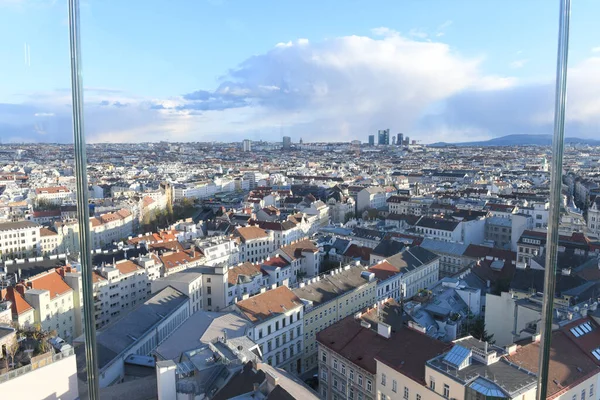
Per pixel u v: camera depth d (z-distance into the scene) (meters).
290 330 133.88
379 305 129.38
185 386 79.44
